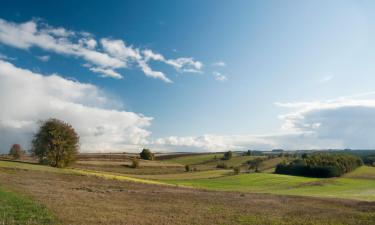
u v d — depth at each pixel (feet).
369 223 79.20
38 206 77.92
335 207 114.42
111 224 63.62
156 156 600.80
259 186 258.37
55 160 256.32
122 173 328.29
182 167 435.12
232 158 577.02
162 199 119.14
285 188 240.53
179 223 70.33
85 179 188.85
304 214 93.04
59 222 61.62
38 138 256.32
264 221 78.13
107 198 111.14
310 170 383.04
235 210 97.14
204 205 107.34
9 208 72.59
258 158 566.36
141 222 68.54
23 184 133.69
